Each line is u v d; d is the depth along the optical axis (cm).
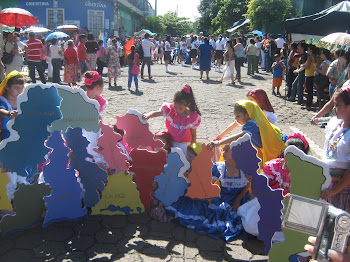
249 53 1586
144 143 364
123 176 359
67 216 351
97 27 3039
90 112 332
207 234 336
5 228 321
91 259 293
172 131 392
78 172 356
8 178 326
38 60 1159
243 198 365
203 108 917
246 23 2977
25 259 291
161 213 362
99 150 353
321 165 250
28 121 311
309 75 947
